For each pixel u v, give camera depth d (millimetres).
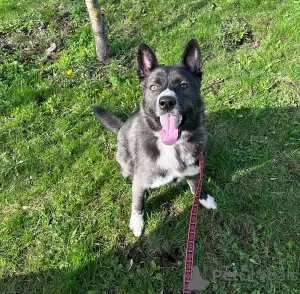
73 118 976
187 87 676
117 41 1147
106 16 1252
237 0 1230
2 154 902
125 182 854
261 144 890
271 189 814
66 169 876
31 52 1153
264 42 1088
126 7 1276
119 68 1080
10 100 1009
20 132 952
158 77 677
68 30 1214
